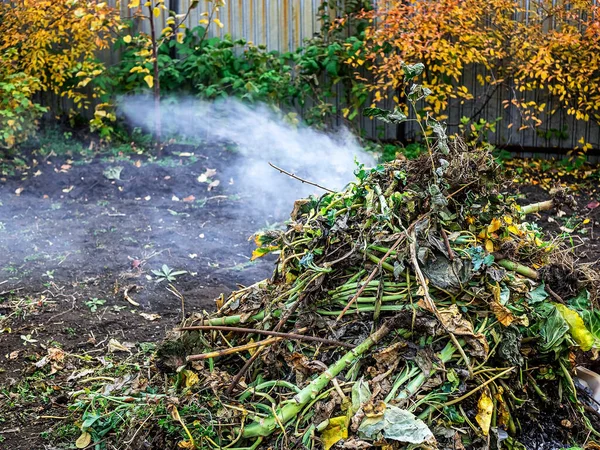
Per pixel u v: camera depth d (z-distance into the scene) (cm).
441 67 736
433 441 250
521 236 334
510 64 762
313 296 296
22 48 763
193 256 538
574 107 791
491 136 821
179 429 289
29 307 445
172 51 855
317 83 801
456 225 312
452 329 277
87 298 462
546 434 302
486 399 274
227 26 850
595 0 763
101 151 761
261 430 277
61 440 317
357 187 328
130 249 543
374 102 828
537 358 303
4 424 332
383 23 745
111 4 841
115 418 311
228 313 332
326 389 279
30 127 739
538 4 756
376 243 298
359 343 285
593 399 324
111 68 827
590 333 300
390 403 264
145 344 402
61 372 376
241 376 303
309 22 837
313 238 315
